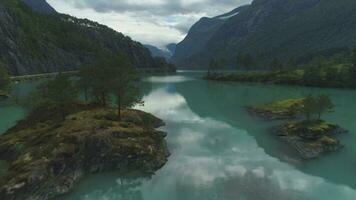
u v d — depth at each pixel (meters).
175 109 98.94
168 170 48.84
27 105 63.44
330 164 50.69
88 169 46.38
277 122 78.88
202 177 46.38
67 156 44.06
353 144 59.84
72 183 42.44
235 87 166.25
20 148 47.72
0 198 35.72
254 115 88.44
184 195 41.03
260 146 60.22
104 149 48.25
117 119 62.59
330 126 65.75
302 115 83.50
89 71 71.50
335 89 152.50
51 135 48.88
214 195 40.97
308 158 53.31
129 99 71.75
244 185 43.78
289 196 40.53
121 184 43.97
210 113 92.19
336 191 41.72
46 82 63.19
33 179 38.44
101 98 76.94
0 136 55.88
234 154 55.97
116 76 66.38
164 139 62.50
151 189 42.72
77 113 62.19
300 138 61.12
